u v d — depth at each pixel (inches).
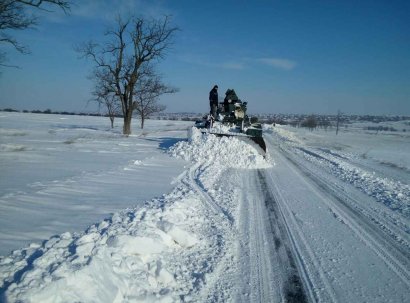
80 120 3065.9
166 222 233.8
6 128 1521.9
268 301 172.1
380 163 763.4
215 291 177.2
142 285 167.6
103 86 1152.2
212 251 223.1
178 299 165.5
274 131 1808.6
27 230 217.2
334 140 1562.5
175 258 207.9
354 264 219.1
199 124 802.2
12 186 335.0
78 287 143.0
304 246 243.4
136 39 1113.4
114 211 273.3
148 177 436.8
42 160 532.1
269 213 316.8
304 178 510.9
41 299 131.6
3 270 154.9
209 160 598.2
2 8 580.1
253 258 219.1
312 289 186.1
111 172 448.5
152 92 1263.5
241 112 783.7
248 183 447.2
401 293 186.4
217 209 315.9
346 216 321.4
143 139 1056.8
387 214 335.3
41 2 596.4
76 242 184.7
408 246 253.6
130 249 193.5
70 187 347.9
